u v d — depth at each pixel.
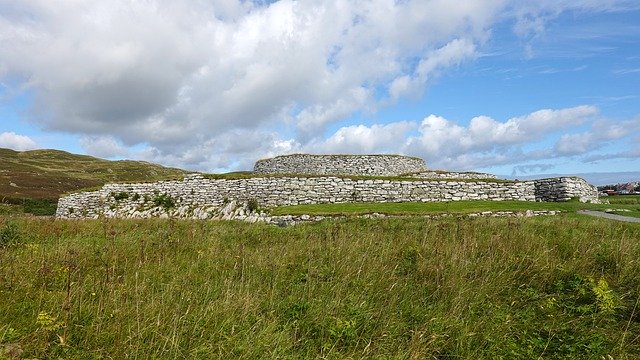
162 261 9.74
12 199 50.44
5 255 9.62
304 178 32.09
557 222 15.88
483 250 10.45
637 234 13.73
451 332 6.68
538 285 8.70
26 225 17.17
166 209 32.25
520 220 16.58
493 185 32.16
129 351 5.48
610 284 8.55
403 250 10.76
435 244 10.91
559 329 6.93
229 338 5.88
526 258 9.70
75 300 6.78
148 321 6.18
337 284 8.14
